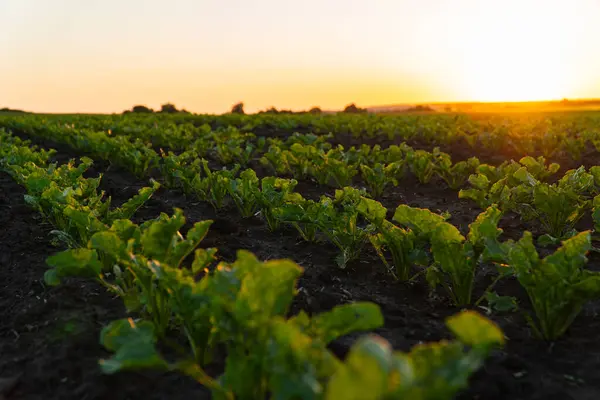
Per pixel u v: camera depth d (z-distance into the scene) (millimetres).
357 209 1580
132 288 1398
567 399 1129
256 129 7008
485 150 4609
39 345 1321
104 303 1499
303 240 2031
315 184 3158
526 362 1243
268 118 8078
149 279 1257
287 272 944
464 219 2357
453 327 839
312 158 3117
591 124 6484
